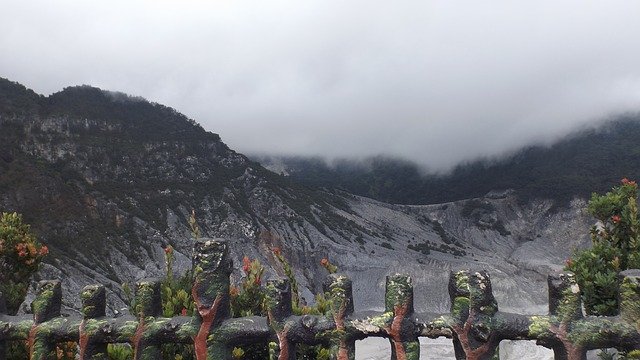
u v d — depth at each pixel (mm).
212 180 89188
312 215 93500
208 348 3453
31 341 3703
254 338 3480
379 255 78125
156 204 71688
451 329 3311
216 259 3539
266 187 96062
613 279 4633
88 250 51875
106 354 3719
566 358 3182
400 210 122438
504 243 104812
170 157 87312
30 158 63062
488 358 3254
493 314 3307
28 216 52281
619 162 118125
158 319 3586
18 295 5789
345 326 3369
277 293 3510
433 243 94812
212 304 3492
